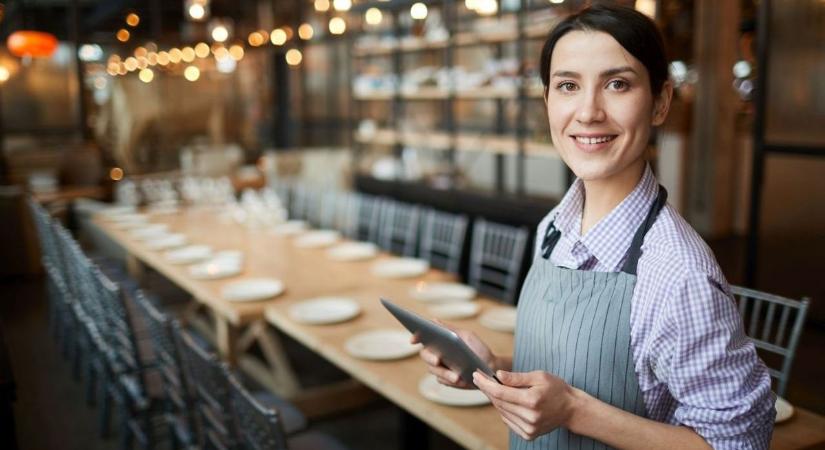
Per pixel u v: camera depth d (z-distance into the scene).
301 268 4.08
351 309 3.16
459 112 6.93
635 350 1.16
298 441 2.53
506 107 6.34
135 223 5.48
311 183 7.70
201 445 2.57
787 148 3.65
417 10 6.21
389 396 2.31
